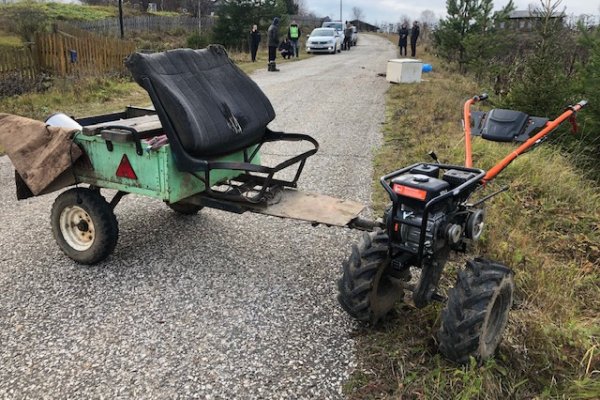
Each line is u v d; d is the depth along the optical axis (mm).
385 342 3229
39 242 4727
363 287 3057
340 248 4652
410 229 2951
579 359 3164
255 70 18938
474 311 2771
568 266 4383
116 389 2879
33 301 3746
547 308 3645
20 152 4059
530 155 6469
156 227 5047
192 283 4008
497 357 3086
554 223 5195
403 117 9961
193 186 3982
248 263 4348
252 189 4254
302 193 4250
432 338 3205
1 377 2969
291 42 24625
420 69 15227
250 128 4219
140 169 3838
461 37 18562
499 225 4770
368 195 5859
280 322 3506
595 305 3959
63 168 3947
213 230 5000
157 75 3590
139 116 5035
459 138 7684
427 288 3096
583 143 7531
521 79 8828
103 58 16297
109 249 4148
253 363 3096
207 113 3799
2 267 4238
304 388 2889
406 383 2852
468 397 2650
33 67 14367
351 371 3018
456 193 2826
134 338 3326
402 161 7059
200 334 3371
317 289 3941
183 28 37000
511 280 2994
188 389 2883
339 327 3443
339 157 7484
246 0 26656
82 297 3801
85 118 4703
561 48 9359
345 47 33125
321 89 14172
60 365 3070
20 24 24047
